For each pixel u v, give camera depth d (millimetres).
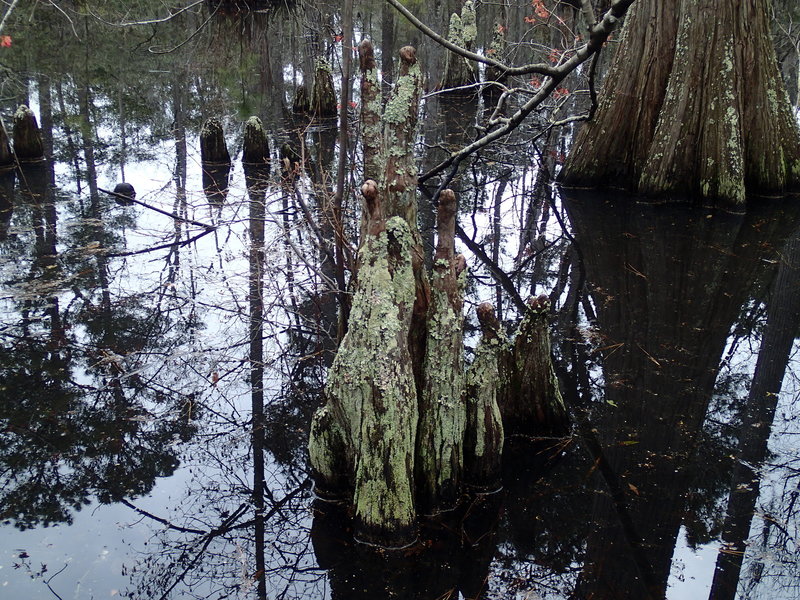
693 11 8648
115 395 4668
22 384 4770
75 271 6867
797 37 15078
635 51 9344
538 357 3971
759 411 4422
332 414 3365
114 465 3920
